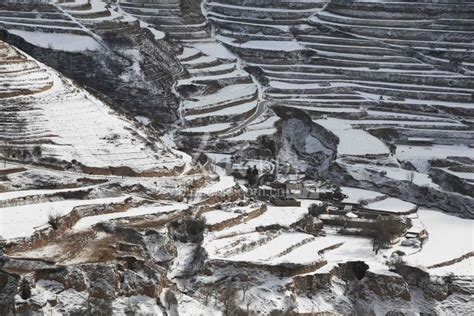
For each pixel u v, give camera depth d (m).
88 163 187.75
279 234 183.50
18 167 182.62
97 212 171.75
